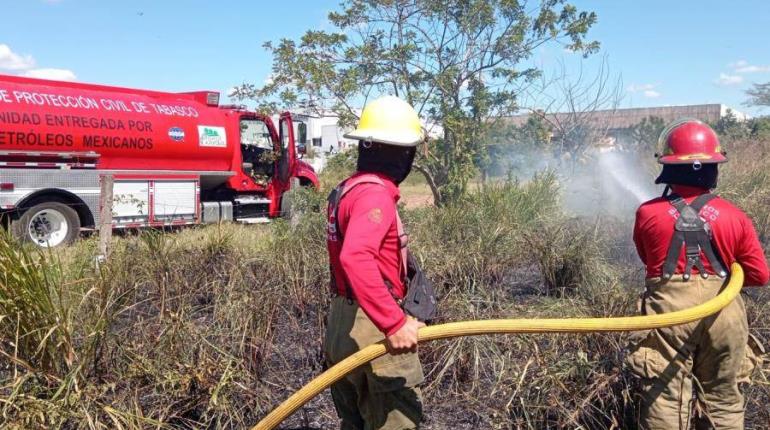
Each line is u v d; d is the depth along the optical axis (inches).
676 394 113.3
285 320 188.9
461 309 176.7
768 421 131.0
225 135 497.4
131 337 148.2
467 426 140.7
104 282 149.7
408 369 102.9
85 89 444.1
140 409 128.6
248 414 142.1
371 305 92.0
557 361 139.5
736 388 116.1
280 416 99.8
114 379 135.5
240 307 170.7
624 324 100.4
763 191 308.0
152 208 459.5
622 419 130.7
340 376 97.7
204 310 191.2
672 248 113.0
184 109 476.7
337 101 370.6
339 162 385.7
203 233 258.1
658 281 114.7
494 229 250.5
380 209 96.0
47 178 410.0
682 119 119.3
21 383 120.0
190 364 137.7
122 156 445.4
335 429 143.0
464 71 373.1
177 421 134.6
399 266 103.6
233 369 138.5
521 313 179.2
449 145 369.4
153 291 191.3
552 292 213.5
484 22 365.1
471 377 152.6
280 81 364.2
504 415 133.6
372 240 93.4
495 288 209.5
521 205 304.5
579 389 132.9
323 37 358.6
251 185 518.0
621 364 133.9
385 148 101.7
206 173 490.9
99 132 431.8
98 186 430.3
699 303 111.1
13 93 401.7
